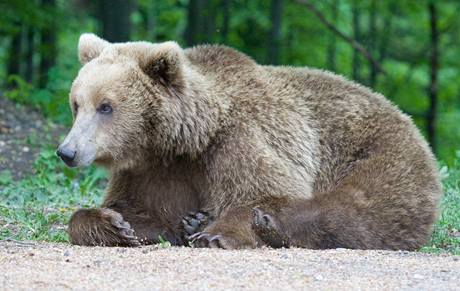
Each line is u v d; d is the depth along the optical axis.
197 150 11.71
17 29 30.25
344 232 11.38
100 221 11.27
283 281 8.58
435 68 35.50
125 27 26.52
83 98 11.45
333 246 11.41
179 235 12.06
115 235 11.26
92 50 12.34
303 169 11.93
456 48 37.53
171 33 38.00
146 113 11.59
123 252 10.19
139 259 9.50
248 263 9.29
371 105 12.73
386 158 12.05
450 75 38.88
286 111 12.15
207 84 11.90
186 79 11.72
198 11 29.77
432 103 35.22
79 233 11.32
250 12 33.28
